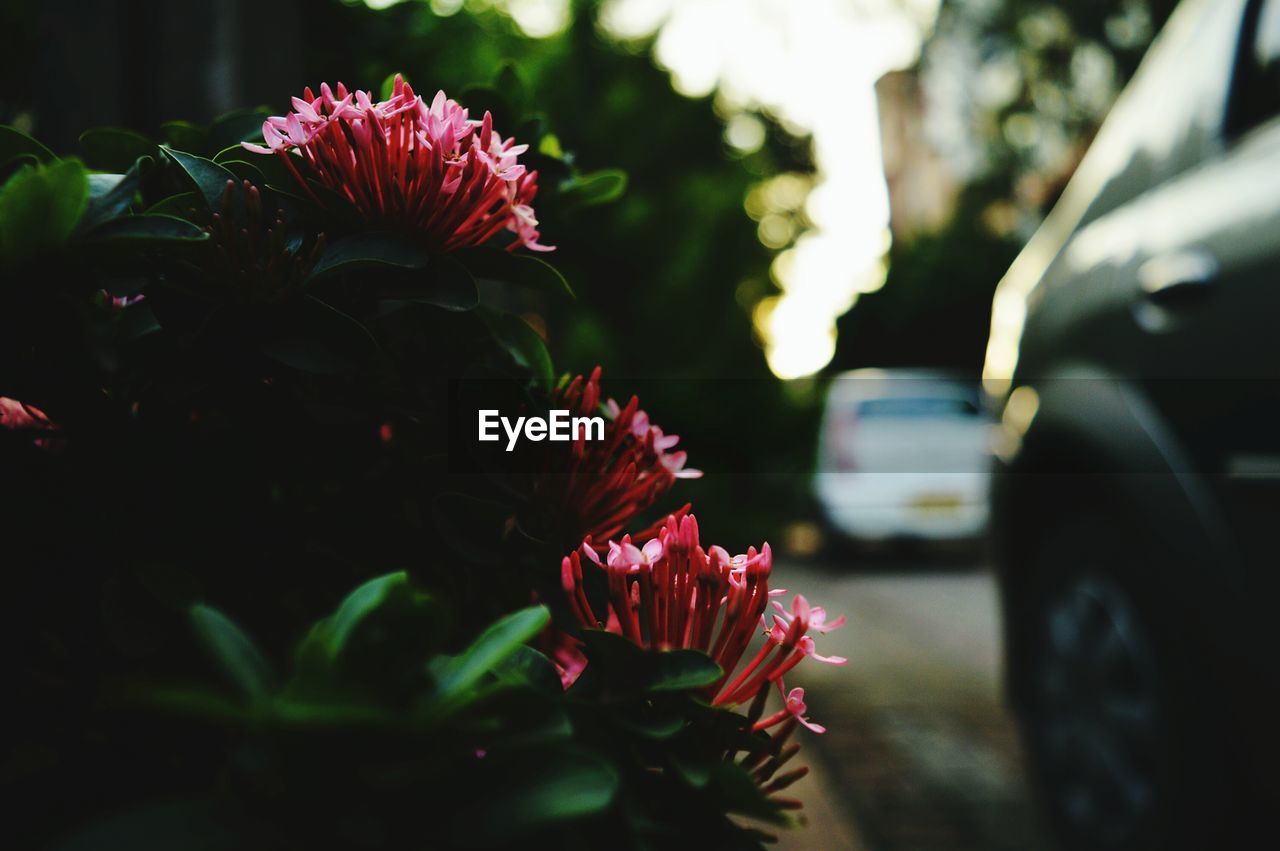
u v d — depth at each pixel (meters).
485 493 0.86
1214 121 2.52
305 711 0.43
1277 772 2.09
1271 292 2.13
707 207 13.48
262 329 0.75
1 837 0.62
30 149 0.78
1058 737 2.75
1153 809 2.37
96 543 0.70
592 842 0.60
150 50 2.52
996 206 18.17
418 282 0.81
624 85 12.53
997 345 3.32
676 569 0.76
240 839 0.46
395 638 0.51
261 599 0.76
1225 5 2.65
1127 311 2.56
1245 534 2.16
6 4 2.48
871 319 23.03
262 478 0.78
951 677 5.15
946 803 3.30
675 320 13.55
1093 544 2.61
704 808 0.65
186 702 0.42
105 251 0.68
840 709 4.52
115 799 0.63
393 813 0.49
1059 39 14.47
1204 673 2.26
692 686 0.66
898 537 10.16
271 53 2.65
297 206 0.80
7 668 0.66
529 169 1.14
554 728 0.57
